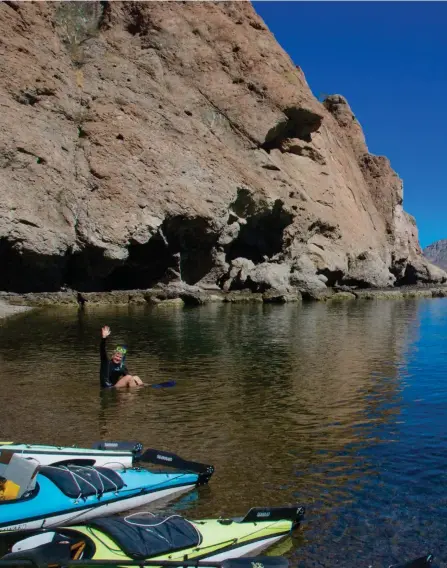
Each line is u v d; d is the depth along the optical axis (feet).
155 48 160.66
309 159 198.80
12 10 121.49
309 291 154.61
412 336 76.13
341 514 22.58
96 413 36.27
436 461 28.45
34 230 108.78
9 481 20.68
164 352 60.03
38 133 115.96
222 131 166.30
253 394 42.14
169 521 19.19
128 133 134.00
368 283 206.39
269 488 25.04
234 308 120.57
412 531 21.30
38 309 103.50
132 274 140.15
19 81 116.06
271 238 172.35
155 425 34.01
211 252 146.41
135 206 126.21
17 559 16.80
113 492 22.35
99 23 153.79
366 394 42.45
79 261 123.85
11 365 51.01
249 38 185.98
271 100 175.42
